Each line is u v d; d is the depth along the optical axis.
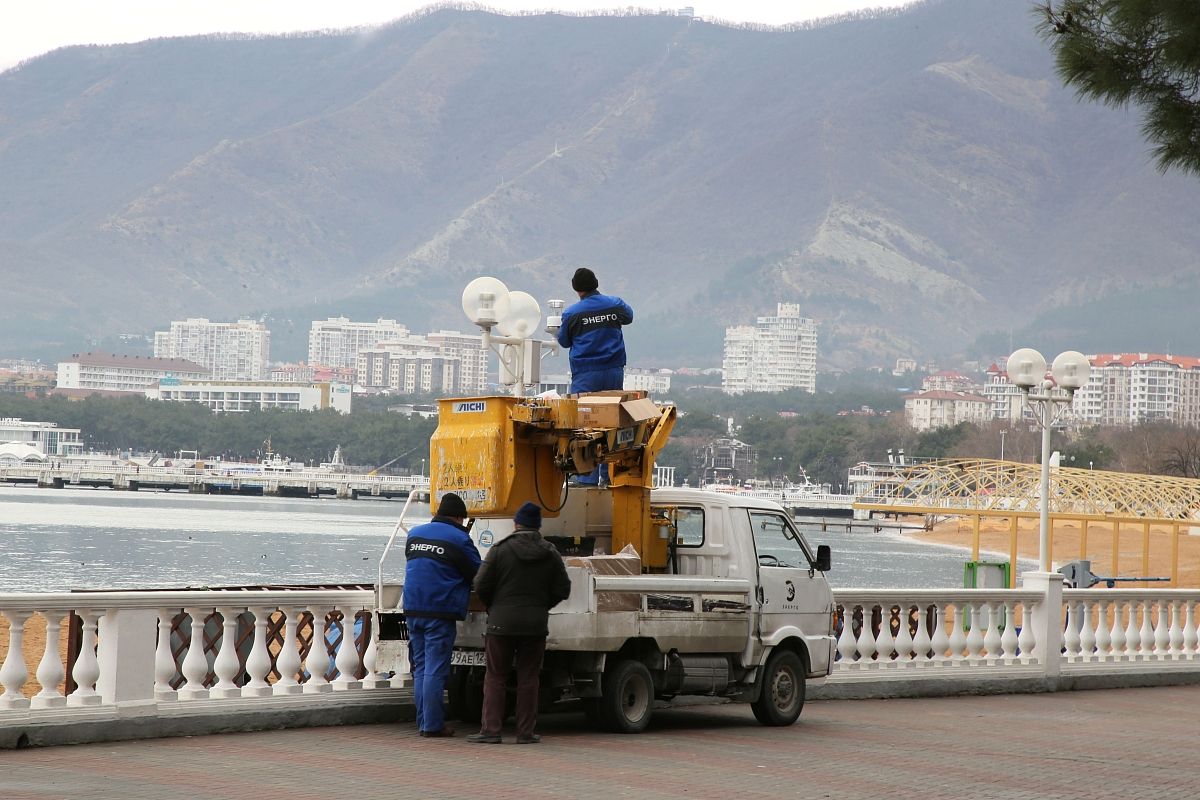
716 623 26.42
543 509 25.17
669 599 25.70
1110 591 39.25
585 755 22.66
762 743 25.03
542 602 23.56
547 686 24.98
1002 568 45.94
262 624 24.58
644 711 25.62
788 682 27.86
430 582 24.00
